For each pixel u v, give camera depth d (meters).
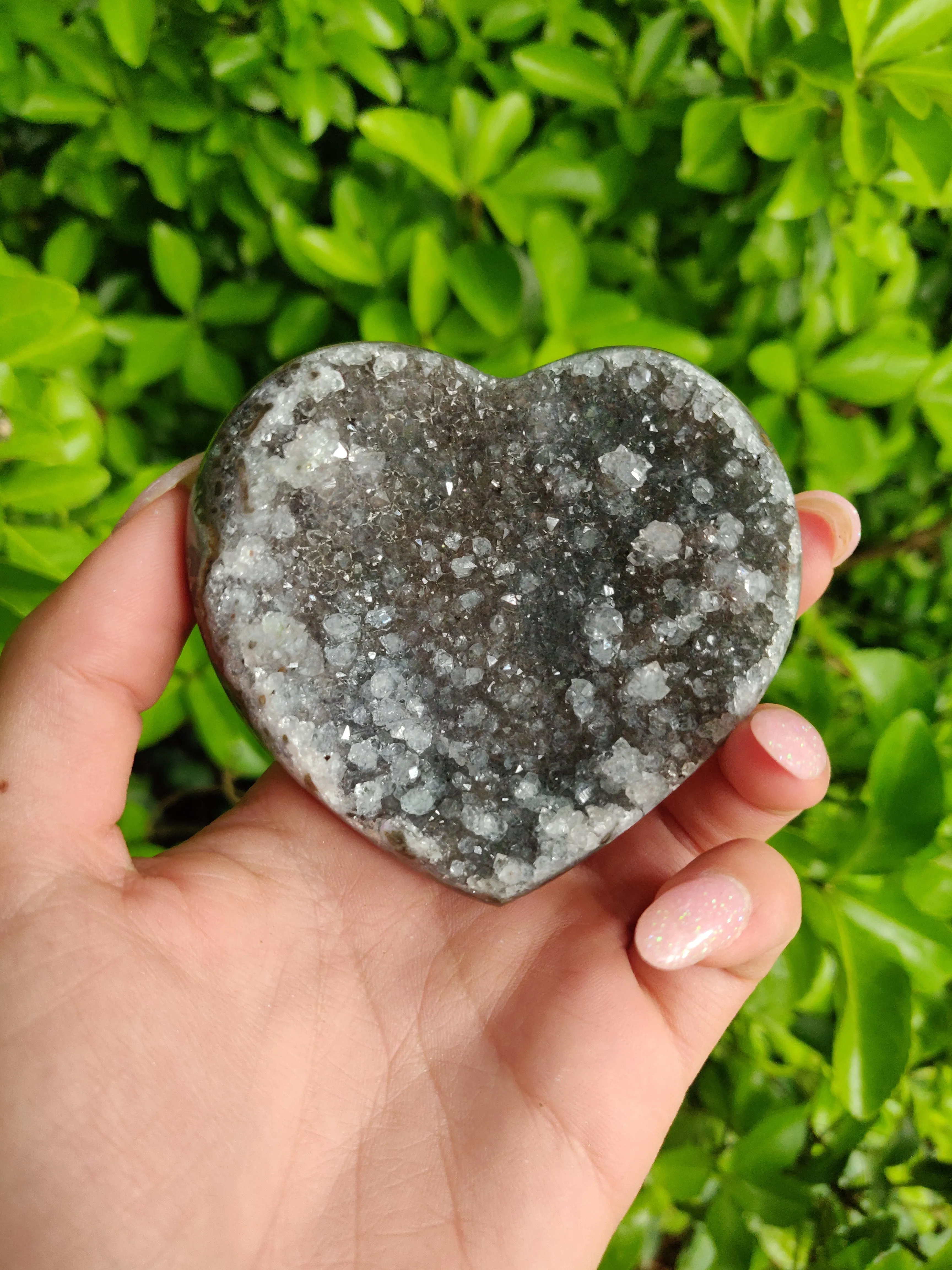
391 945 0.14
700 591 0.14
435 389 0.14
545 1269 0.12
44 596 0.16
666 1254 0.21
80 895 0.12
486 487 0.14
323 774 0.13
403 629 0.14
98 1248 0.11
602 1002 0.14
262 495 0.13
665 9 0.19
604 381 0.14
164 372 0.18
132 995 0.12
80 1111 0.11
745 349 0.18
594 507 0.14
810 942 0.16
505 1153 0.13
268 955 0.13
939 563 0.22
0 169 0.20
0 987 0.12
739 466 0.14
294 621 0.13
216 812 0.23
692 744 0.14
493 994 0.14
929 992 0.16
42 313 0.15
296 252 0.18
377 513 0.14
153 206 0.20
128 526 0.13
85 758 0.13
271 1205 0.12
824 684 0.18
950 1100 0.20
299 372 0.13
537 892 0.15
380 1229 0.12
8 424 0.15
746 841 0.14
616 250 0.18
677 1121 0.18
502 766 0.14
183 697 0.17
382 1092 0.13
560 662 0.14
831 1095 0.18
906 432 0.19
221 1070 0.12
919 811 0.15
